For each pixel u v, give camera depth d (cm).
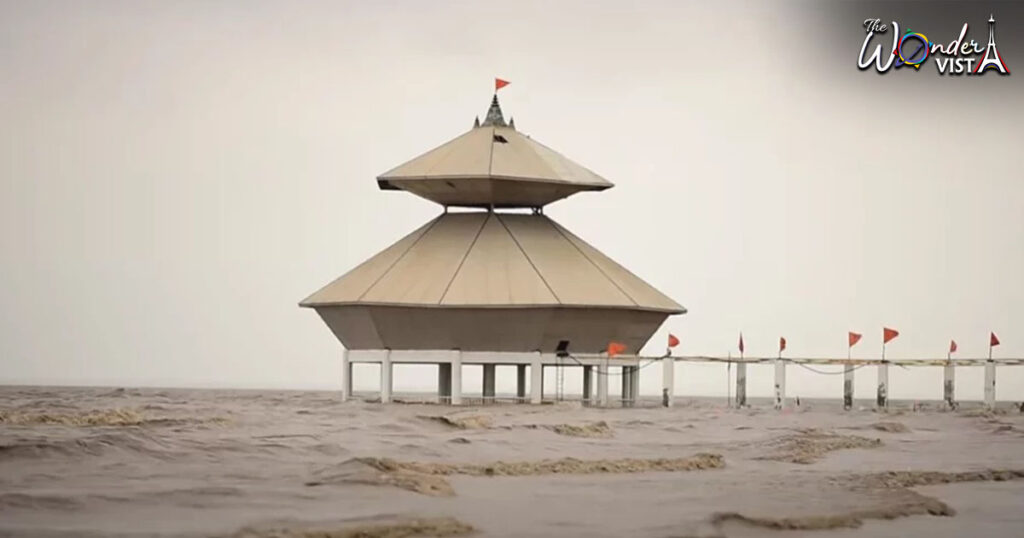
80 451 5362
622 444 7125
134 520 3972
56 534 3728
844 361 11788
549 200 11294
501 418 9069
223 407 10662
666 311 11044
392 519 4069
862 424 9569
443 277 10562
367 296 10531
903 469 5962
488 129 11375
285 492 4541
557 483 5116
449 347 10581
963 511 4638
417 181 10925
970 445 7669
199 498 4384
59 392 17662
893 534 4131
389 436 7081
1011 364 11869
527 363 10612
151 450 5581
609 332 10762
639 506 4531
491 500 4581
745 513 4403
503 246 10838
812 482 5266
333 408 10269
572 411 10206
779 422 9688
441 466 5409
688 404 13500
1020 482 5581
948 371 11912
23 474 4822
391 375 10819
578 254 11019
